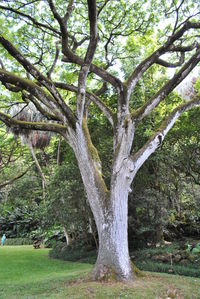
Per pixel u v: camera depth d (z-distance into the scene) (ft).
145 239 32.17
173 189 34.19
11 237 67.31
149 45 29.04
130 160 19.34
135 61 33.19
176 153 33.04
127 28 26.94
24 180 62.18
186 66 20.47
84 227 35.14
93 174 19.86
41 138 40.42
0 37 17.60
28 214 69.21
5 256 39.32
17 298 16.06
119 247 18.30
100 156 30.35
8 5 23.58
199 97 22.16
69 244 39.73
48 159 53.06
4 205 70.33
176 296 15.29
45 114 23.20
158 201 29.78
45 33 26.91
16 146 48.34
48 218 34.32
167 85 20.89
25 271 27.58
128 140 19.94
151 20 26.30
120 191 18.99
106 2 23.48
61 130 21.08
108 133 32.94
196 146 32.42
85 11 26.58
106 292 15.37
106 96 33.17
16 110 34.42
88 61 19.13
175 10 23.95
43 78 18.99
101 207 19.03
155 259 26.89
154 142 20.02
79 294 15.38
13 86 22.70
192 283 18.12
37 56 28.09
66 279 19.95
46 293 16.67
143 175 31.19
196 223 38.50
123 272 17.80
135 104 31.63
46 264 31.96
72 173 32.24
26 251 45.39
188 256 25.54
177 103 31.89
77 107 19.71
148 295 15.06
